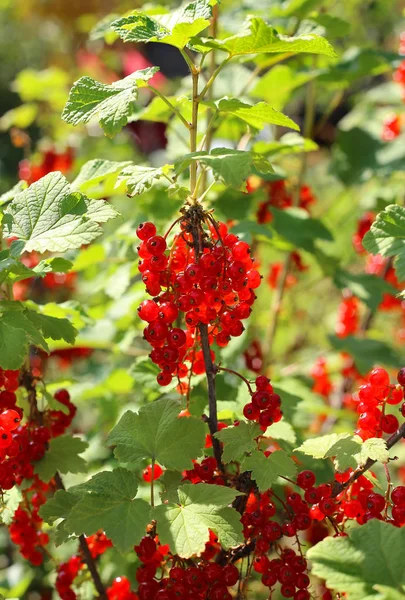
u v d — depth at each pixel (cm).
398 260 74
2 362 71
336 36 106
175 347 72
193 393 90
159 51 214
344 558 67
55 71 166
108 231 122
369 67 107
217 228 71
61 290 147
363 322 127
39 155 139
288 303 139
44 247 72
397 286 123
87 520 69
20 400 80
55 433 83
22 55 250
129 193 71
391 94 136
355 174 125
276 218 102
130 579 94
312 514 72
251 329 114
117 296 99
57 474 82
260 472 71
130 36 72
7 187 199
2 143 226
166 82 187
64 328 79
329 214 151
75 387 104
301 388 101
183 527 68
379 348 116
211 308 72
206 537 68
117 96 72
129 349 110
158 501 92
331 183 167
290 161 128
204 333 72
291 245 103
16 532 81
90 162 81
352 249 150
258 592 94
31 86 161
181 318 92
